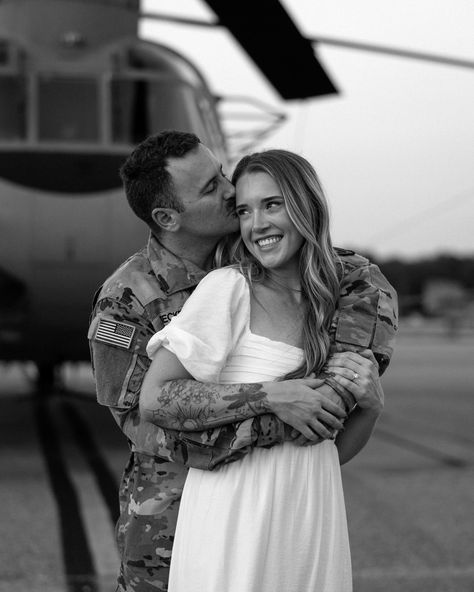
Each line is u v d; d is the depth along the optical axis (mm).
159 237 2176
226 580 1896
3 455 6582
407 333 35406
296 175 1984
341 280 2066
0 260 5879
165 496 2057
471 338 31688
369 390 1952
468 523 4621
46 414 9055
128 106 6461
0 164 6086
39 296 5902
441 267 69375
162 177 2088
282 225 1984
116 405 2090
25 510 4883
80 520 4691
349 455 2102
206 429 1918
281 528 1908
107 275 5941
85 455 6598
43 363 6344
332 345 2014
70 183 6051
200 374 1909
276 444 1933
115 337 2086
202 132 6609
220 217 2119
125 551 2109
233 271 2010
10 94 6355
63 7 6652
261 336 1991
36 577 3770
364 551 4141
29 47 6516
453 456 6570
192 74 6875
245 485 1922
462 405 9930
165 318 2094
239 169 2064
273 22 7395
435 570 3875
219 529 1910
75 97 6406
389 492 5336
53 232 5918
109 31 6727
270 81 8719
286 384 1899
